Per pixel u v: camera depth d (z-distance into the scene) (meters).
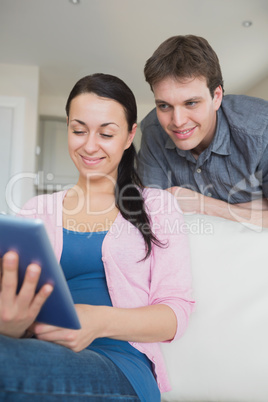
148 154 1.57
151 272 0.91
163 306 0.81
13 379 0.53
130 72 3.95
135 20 3.20
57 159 4.65
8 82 3.98
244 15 3.13
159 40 3.47
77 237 0.91
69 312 0.58
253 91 4.30
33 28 3.34
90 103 0.93
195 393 0.88
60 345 0.64
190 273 0.91
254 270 0.94
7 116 3.98
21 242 0.51
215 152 1.39
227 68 3.92
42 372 0.56
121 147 0.98
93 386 0.61
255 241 0.97
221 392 0.87
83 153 0.97
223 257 0.96
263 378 0.87
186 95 1.12
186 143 1.22
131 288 0.87
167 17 3.16
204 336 0.90
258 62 3.79
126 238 0.92
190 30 3.33
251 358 0.88
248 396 0.87
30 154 3.97
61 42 3.55
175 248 0.91
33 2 2.99
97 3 3.00
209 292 0.93
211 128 1.34
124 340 0.77
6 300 0.58
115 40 3.49
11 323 0.60
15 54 3.79
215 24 3.25
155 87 1.17
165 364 0.89
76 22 3.24
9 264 0.54
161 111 1.20
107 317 0.72
